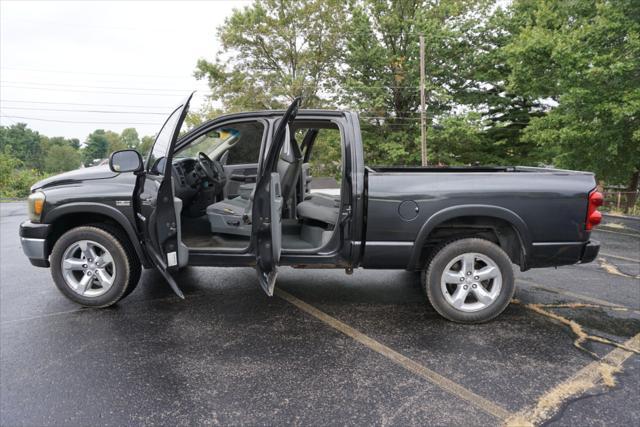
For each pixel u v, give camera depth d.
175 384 2.42
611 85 12.95
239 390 2.36
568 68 13.22
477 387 2.39
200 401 2.25
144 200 3.16
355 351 2.83
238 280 4.39
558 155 15.55
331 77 26.78
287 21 26.77
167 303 3.71
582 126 13.91
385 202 3.15
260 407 2.19
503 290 3.21
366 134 23.34
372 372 2.55
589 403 2.23
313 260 3.33
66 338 3.02
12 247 6.63
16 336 3.05
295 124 3.57
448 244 3.24
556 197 3.09
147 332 3.12
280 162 3.70
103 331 3.13
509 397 2.29
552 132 14.60
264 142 3.35
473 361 2.69
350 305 3.70
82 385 2.41
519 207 3.09
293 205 4.42
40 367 2.61
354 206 3.21
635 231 8.03
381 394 2.31
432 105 22.59
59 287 3.45
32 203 3.35
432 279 3.24
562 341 2.98
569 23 15.73
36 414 2.14
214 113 27.92
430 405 2.21
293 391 2.35
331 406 2.20
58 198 3.29
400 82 22.33
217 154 5.26
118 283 3.44
